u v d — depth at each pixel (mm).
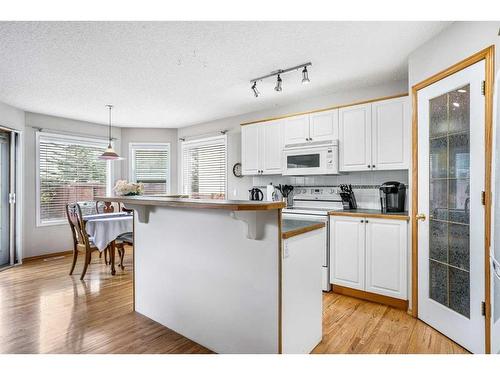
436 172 2205
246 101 3986
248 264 1747
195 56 2580
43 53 2482
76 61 2648
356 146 3166
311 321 1931
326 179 3797
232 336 1840
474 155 1838
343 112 3270
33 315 2467
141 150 5766
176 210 2189
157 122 5309
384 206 3016
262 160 4027
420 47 2383
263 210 1554
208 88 3438
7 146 4125
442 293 2141
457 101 1995
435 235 2215
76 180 5023
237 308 1811
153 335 2150
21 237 4234
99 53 2496
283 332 1637
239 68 2848
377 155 3012
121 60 2641
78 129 5035
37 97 3707
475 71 1826
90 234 3633
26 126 4379
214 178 5230
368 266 2770
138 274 2549
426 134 2291
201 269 2018
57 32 2148
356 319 2389
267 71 2926
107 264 4172
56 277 3553
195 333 2059
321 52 2518
